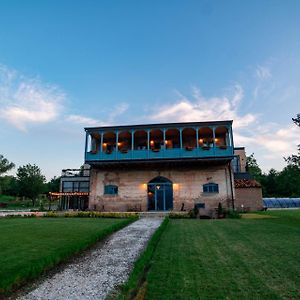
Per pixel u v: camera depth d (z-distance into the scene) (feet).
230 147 92.53
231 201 93.09
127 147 107.45
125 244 36.40
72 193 105.40
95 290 19.52
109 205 98.22
